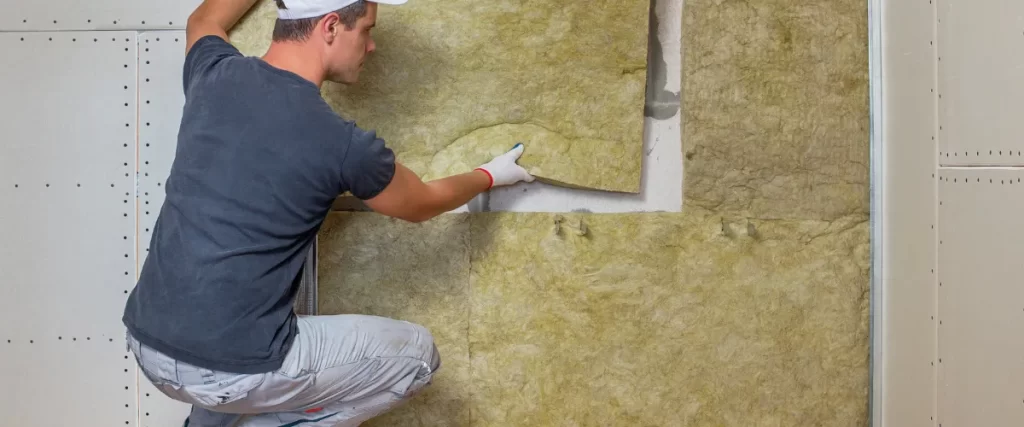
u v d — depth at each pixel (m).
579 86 1.90
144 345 1.36
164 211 1.43
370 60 1.88
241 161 1.35
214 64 1.51
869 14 1.97
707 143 1.93
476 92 1.89
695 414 1.94
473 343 1.92
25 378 1.93
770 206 1.95
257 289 1.36
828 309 1.97
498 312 1.92
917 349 1.90
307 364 1.42
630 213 1.93
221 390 1.36
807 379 1.96
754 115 1.94
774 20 1.94
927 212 1.86
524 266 1.92
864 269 1.98
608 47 1.89
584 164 1.90
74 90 1.92
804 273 1.96
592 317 1.92
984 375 1.72
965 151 1.75
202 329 1.32
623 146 1.91
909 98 1.91
